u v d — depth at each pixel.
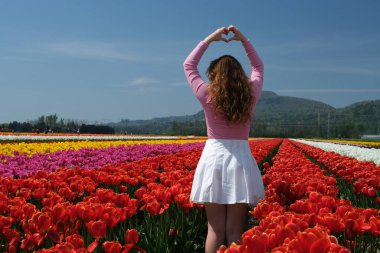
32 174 9.12
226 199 4.95
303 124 175.25
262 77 5.52
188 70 5.40
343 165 10.98
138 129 166.75
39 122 100.81
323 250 3.05
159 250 5.37
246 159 5.09
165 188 6.64
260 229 3.92
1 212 5.50
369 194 7.27
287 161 12.32
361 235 4.75
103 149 18.75
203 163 5.12
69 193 6.54
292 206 5.20
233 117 4.98
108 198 6.02
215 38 5.53
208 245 5.05
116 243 3.91
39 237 4.47
